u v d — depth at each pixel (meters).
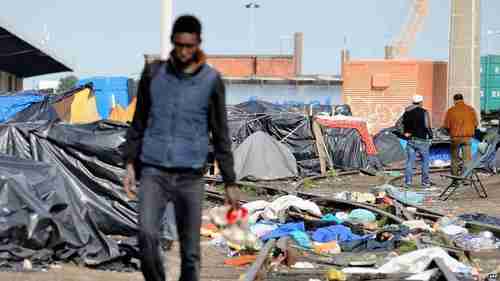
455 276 17.78
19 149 24.17
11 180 19.27
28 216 19.14
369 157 58.47
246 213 12.54
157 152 12.10
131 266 19.70
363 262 20.73
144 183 12.20
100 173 23.55
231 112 57.22
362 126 58.53
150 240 12.09
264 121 52.94
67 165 23.84
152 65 12.34
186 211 12.42
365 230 26.83
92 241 20.09
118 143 23.61
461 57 73.38
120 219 23.12
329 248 23.30
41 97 46.28
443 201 38.81
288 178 48.81
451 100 73.81
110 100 69.62
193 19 12.02
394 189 41.19
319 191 43.78
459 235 26.38
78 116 43.66
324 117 58.12
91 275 18.59
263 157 48.25
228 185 12.38
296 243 23.50
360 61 100.88
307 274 19.22
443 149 64.88
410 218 29.72
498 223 29.70
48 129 24.20
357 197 36.41
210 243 24.03
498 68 104.81
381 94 100.88
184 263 12.67
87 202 23.23
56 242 19.58
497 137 43.09
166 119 12.12
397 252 22.91
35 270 18.44
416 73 100.25
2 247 18.70
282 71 134.50
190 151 12.14
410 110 46.06
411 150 46.41
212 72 12.23
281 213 28.08
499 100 105.00
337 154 57.12
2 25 49.31
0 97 45.34
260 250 21.78
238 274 19.69
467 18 72.94
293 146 52.69
